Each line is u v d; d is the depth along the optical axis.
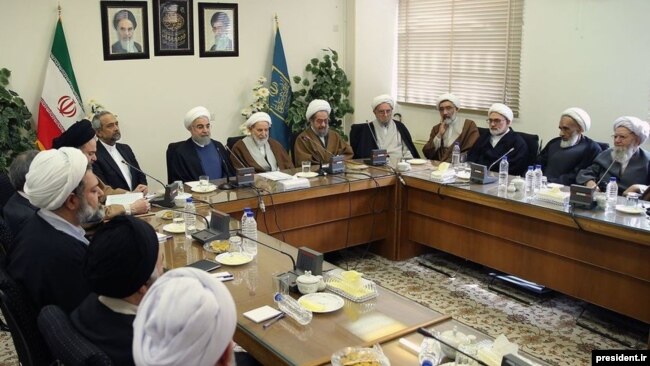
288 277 2.16
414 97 6.32
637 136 3.86
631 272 3.04
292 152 5.19
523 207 3.42
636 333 3.25
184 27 5.13
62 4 4.56
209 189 3.65
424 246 4.60
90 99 4.77
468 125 4.95
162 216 3.01
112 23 4.79
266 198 3.62
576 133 4.27
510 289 3.88
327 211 4.09
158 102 5.12
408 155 5.06
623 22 4.34
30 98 4.59
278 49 5.61
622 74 4.41
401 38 6.33
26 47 4.50
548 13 4.84
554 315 3.49
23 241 1.93
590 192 3.22
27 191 1.92
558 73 4.85
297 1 5.76
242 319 1.90
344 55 6.19
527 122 5.18
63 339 1.33
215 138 5.52
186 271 1.10
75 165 1.95
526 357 1.65
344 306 2.01
